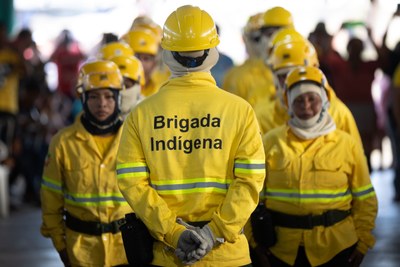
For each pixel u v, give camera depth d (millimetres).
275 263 7492
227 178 6062
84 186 7402
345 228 7359
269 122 8734
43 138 15414
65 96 18375
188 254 5855
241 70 10492
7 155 15148
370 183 7422
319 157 7309
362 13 23969
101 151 7473
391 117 14883
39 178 15445
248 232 7484
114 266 7434
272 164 7379
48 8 26625
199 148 6035
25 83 15359
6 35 15422
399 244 11781
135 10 26344
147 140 6074
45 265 11180
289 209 7336
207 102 6102
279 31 9406
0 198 14391
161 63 10211
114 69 7566
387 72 15258
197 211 6027
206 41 6137
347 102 15680
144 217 5945
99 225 7402
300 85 7387
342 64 15688
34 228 13469
